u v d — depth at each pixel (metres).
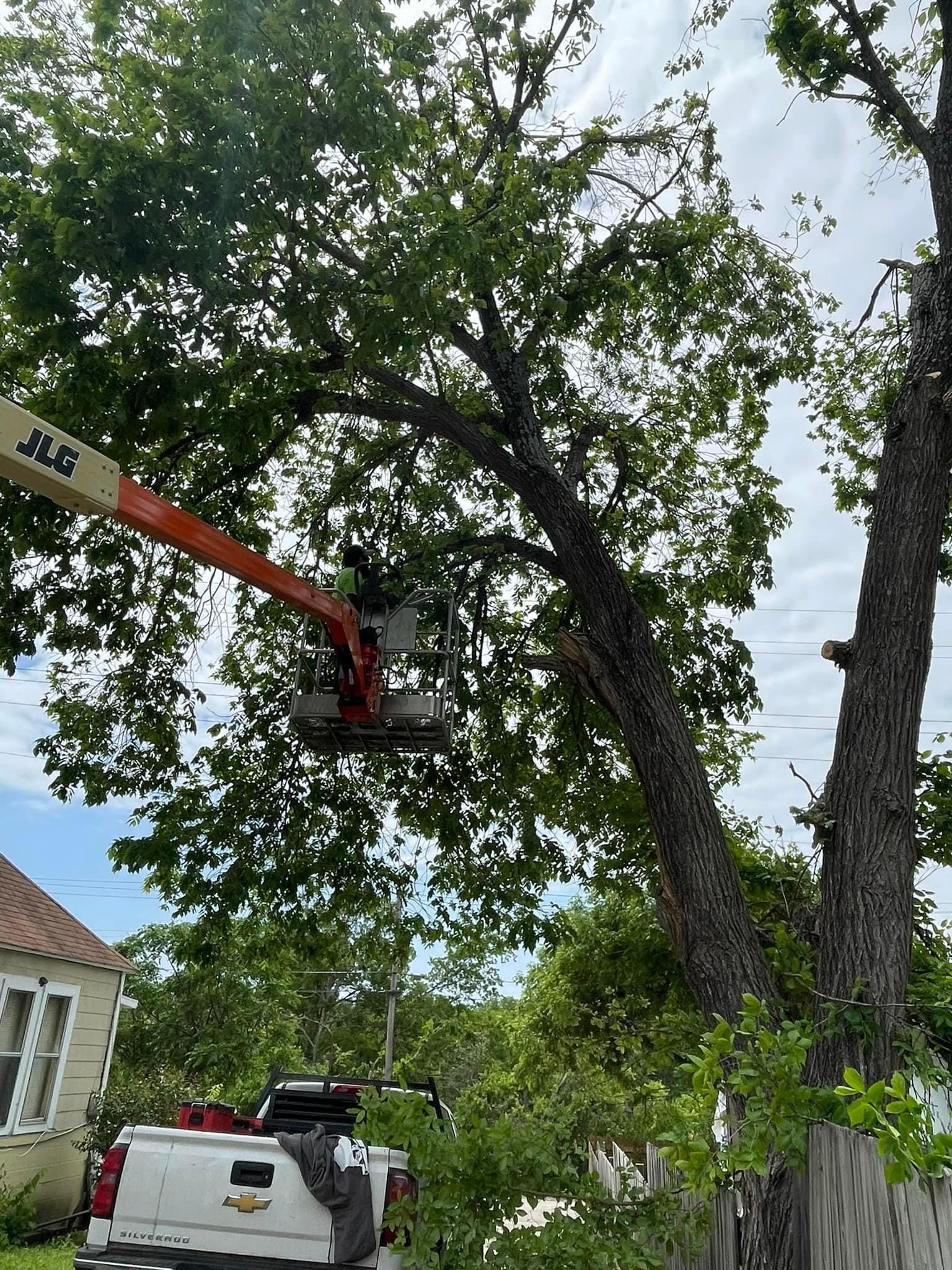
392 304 7.41
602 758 11.33
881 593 6.27
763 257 9.99
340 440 11.66
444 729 7.96
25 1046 12.19
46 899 14.37
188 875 10.12
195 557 5.84
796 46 8.51
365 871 10.65
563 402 10.91
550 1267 4.64
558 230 9.09
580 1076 24.38
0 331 8.30
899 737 5.91
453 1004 45.56
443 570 9.73
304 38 7.07
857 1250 3.88
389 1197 5.00
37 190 7.38
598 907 17.73
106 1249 4.92
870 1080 5.10
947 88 7.47
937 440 6.57
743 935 6.05
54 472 4.58
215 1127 5.91
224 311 7.40
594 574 7.55
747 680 10.83
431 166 9.33
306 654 8.21
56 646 9.26
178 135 7.00
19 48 8.07
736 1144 4.30
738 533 10.84
